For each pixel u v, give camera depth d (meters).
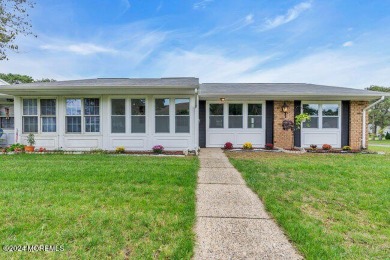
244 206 3.52
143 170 5.66
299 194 3.99
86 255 2.18
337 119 10.90
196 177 5.14
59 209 3.20
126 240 2.46
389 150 11.17
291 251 2.29
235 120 11.09
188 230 2.68
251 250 2.30
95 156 8.00
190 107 9.26
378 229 2.78
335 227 2.79
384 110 28.66
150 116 9.25
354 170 5.88
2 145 11.38
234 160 7.44
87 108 9.36
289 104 10.94
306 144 10.95
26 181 4.56
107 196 3.77
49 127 9.39
